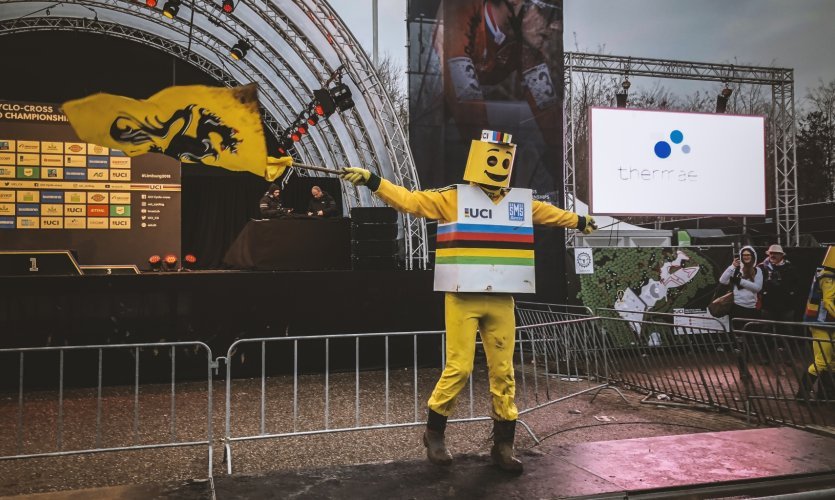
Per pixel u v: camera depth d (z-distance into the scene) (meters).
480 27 11.20
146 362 7.90
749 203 13.10
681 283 11.41
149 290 7.95
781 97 13.80
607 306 11.03
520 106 11.39
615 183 12.32
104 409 6.66
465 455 4.65
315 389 7.62
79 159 11.42
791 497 3.44
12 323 7.48
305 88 13.62
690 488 4.03
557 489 3.95
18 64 14.30
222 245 15.48
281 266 8.82
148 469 4.77
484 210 4.33
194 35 14.48
